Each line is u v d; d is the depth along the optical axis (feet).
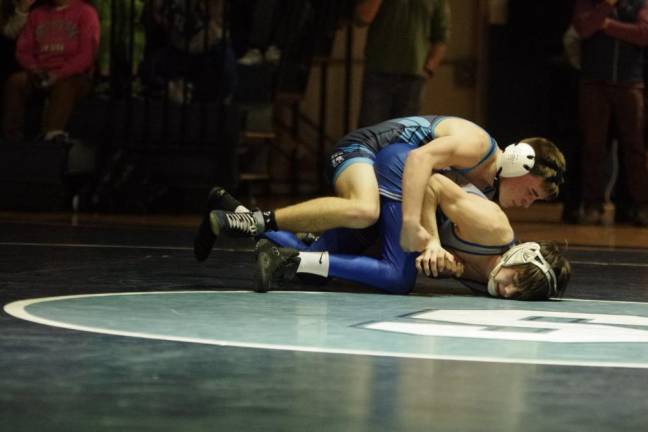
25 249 42.57
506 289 32.91
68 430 15.75
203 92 67.62
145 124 65.51
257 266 32.71
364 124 64.59
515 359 22.36
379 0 62.80
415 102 65.00
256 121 72.23
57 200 64.03
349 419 16.80
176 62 67.51
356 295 32.76
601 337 25.75
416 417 17.07
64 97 64.28
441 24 65.31
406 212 32.35
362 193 33.45
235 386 19.01
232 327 25.73
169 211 65.57
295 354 22.25
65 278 34.50
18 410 16.98
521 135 94.07
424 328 26.37
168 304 29.43
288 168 93.76
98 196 64.28
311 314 28.30
